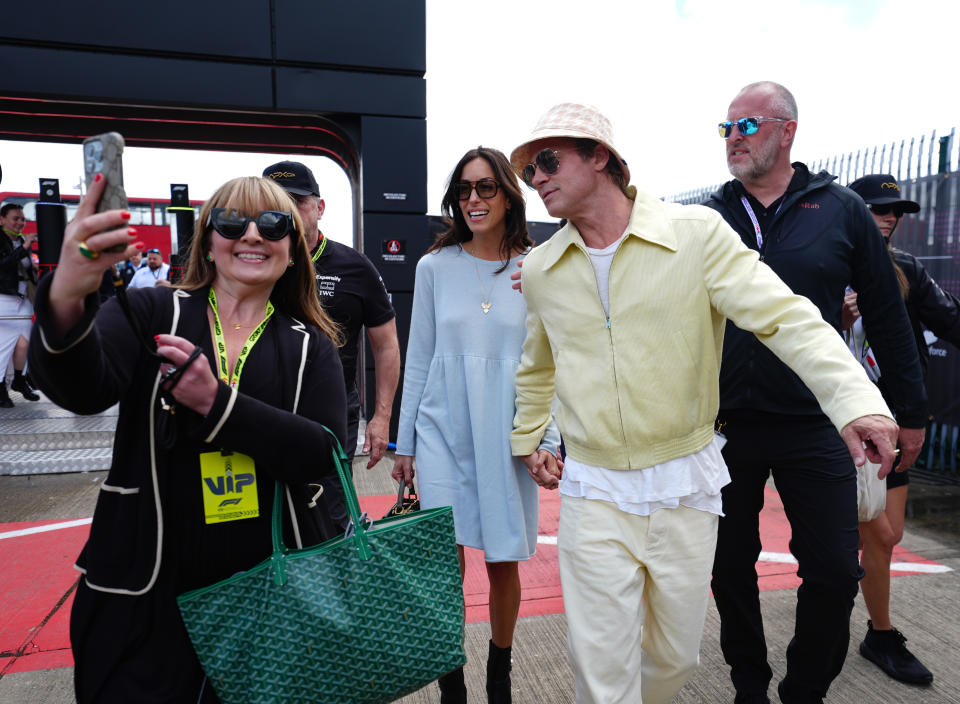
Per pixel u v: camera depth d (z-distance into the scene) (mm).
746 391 2207
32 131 6512
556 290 1842
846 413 1384
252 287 1437
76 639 1278
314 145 7355
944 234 5777
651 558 1757
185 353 1208
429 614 1354
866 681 2623
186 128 6918
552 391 2170
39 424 6707
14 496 5242
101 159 1068
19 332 7715
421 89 6500
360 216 6961
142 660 1260
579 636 1742
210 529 1323
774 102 2223
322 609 1263
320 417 1438
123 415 1310
